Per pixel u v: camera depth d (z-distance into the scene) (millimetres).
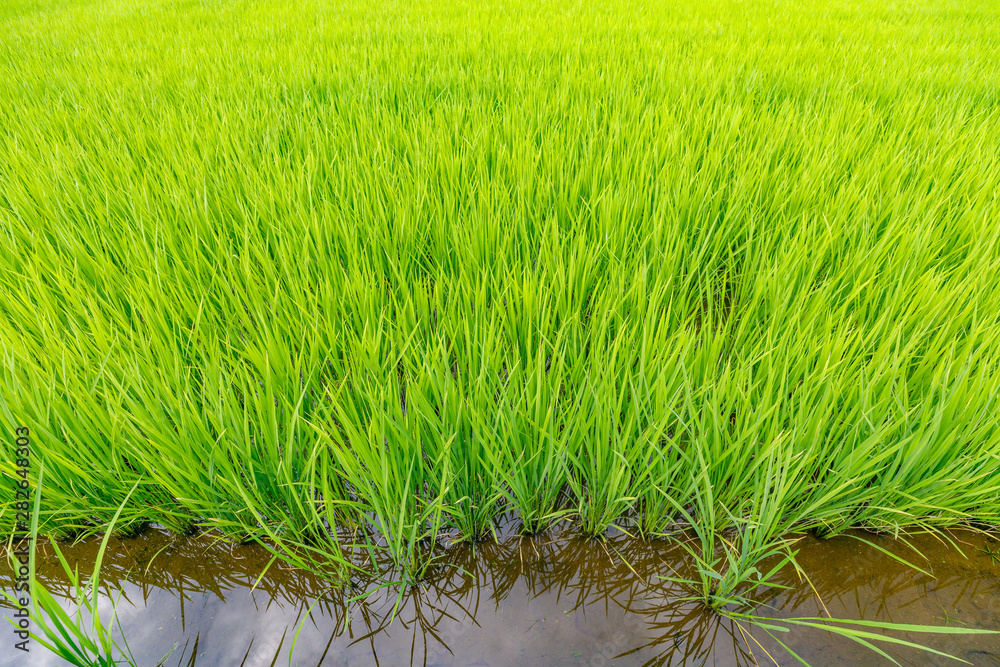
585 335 1983
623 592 1666
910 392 1845
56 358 1827
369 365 1811
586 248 2250
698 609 1632
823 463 1763
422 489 1715
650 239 2328
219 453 1635
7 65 4957
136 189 2568
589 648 1571
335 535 1617
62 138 3250
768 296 2125
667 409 1630
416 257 2355
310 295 2008
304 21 6418
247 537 1743
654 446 1626
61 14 7875
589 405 1751
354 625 1618
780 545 1718
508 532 1783
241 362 1822
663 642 1576
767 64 4277
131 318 2080
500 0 7207
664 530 1763
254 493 1672
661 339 1862
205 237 2369
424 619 1627
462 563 1725
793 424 1681
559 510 1754
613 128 3033
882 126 3207
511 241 2344
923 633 1572
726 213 2445
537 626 1609
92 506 1693
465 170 2693
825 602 1626
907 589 1648
